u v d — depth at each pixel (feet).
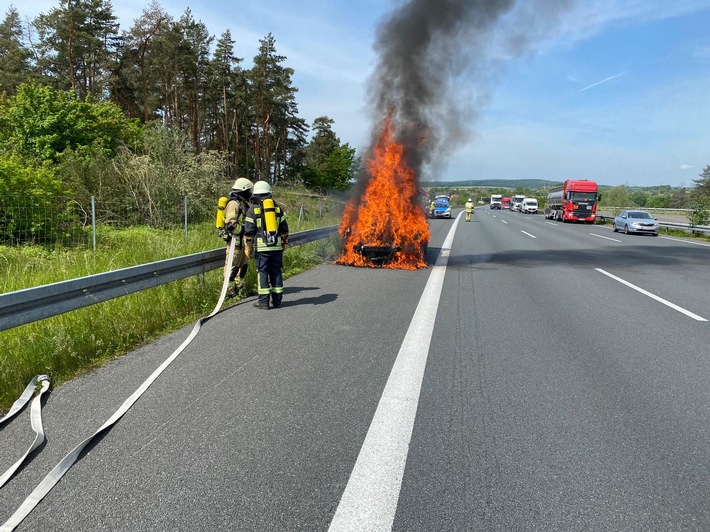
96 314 19.63
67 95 77.15
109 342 17.52
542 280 34.12
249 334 19.38
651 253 52.65
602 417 12.40
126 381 14.42
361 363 16.10
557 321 22.41
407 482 9.41
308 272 35.32
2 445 10.77
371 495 8.96
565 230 92.38
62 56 131.34
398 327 20.71
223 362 16.08
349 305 24.76
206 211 66.90
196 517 8.33
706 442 11.18
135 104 153.07
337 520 8.29
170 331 19.86
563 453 10.58
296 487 9.19
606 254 51.44
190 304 23.71
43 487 9.12
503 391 13.99
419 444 10.87
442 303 25.77
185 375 14.92
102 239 42.80
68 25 123.03
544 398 13.53
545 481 9.52
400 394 13.60
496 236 74.64
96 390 13.74
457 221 123.75
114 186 59.57
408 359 16.56
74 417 12.05
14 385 13.78
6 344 16.28
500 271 38.11
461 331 20.35
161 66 141.90
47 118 70.44
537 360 16.80
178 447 10.62
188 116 171.01
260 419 11.98
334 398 13.28
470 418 12.21
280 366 15.74
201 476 9.53
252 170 214.48
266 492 9.04
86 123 73.97
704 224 83.82
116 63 138.10
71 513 8.45
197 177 69.82
